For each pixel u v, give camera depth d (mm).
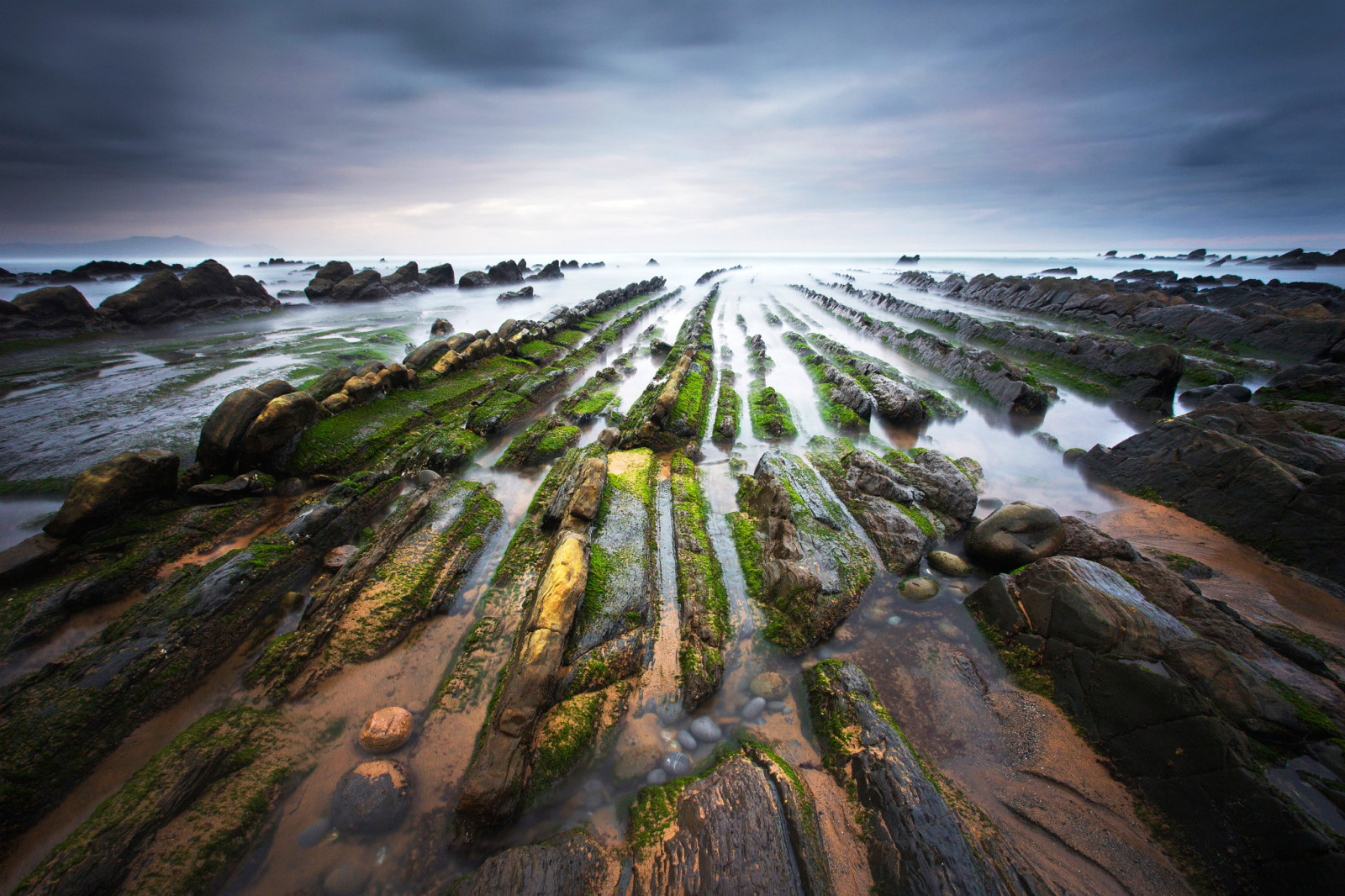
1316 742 1628
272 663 2012
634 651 2055
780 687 1979
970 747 1763
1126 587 2100
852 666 2000
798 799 1535
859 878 1380
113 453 3592
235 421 3129
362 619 2189
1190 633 1901
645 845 1440
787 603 2320
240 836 1458
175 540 2600
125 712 1787
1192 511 3150
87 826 1456
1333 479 2662
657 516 3090
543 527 2824
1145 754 1642
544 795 1573
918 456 3615
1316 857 1309
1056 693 1912
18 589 2258
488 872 1344
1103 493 3523
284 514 3023
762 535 2836
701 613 2271
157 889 1342
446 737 1761
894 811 1486
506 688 1786
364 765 1607
